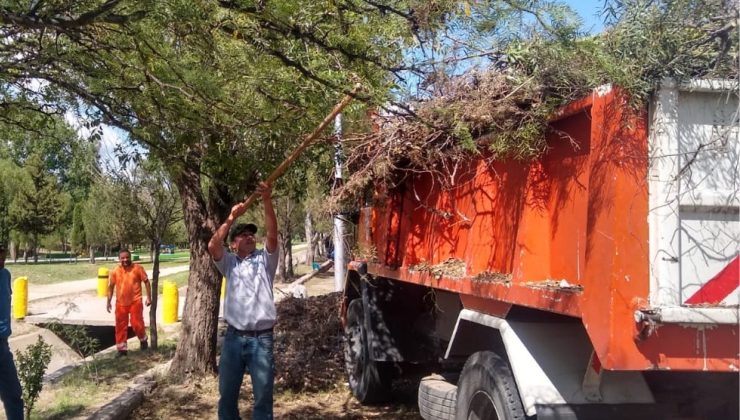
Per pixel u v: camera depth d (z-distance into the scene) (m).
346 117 5.45
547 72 4.02
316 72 4.65
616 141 3.33
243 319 5.53
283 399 8.12
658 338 3.22
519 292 4.06
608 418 3.85
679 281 3.22
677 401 3.89
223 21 4.44
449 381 6.00
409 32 4.58
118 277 11.51
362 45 4.61
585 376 3.87
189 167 5.51
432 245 5.92
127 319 11.49
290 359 8.88
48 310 19.36
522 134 4.12
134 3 4.30
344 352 8.89
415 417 7.30
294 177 7.17
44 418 7.27
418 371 7.66
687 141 3.28
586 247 3.48
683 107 3.30
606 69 3.35
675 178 3.25
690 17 3.36
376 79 4.69
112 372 9.83
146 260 54.19
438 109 4.71
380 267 7.19
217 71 4.80
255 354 5.52
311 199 7.61
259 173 5.70
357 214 8.25
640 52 3.35
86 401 7.98
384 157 5.75
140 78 4.80
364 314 7.56
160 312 18.89
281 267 25.47
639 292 3.23
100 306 20.61
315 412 7.60
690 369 3.21
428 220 6.05
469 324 5.01
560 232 3.89
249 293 5.57
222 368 5.61
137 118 4.80
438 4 4.37
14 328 15.95
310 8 4.41
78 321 16.55
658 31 3.33
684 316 3.16
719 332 3.23
